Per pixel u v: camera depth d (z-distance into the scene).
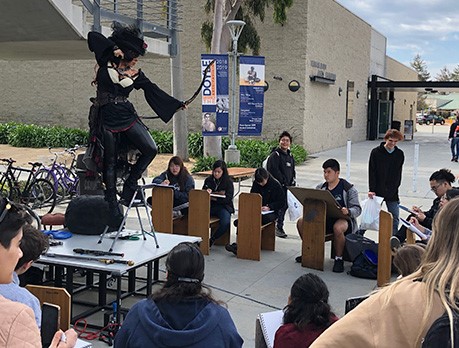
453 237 1.76
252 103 15.77
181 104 5.43
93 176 5.89
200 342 2.71
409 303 1.71
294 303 3.34
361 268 7.03
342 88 27.86
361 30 30.91
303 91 22.39
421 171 18.27
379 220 6.77
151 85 5.36
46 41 9.16
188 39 23.48
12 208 2.39
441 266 1.74
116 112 5.18
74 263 5.06
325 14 24.39
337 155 23.20
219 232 8.19
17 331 1.95
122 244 5.74
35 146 23.42
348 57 28.59
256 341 3.99
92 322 5.45
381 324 1.72
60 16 7.93
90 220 5.91
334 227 7.29
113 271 4.90
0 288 2.48
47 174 11.99
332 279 7.00
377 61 35.22
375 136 33.56
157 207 7.97
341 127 28.06
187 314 2.80
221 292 6.45
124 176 5.58
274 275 7.12
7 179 11.55
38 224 5.84
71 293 5.38
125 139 5.34
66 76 25.59
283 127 22.73
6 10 7.86
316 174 17.27
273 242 8.30
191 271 2.89
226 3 19.31
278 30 22.44
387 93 37.41
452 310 1.62
